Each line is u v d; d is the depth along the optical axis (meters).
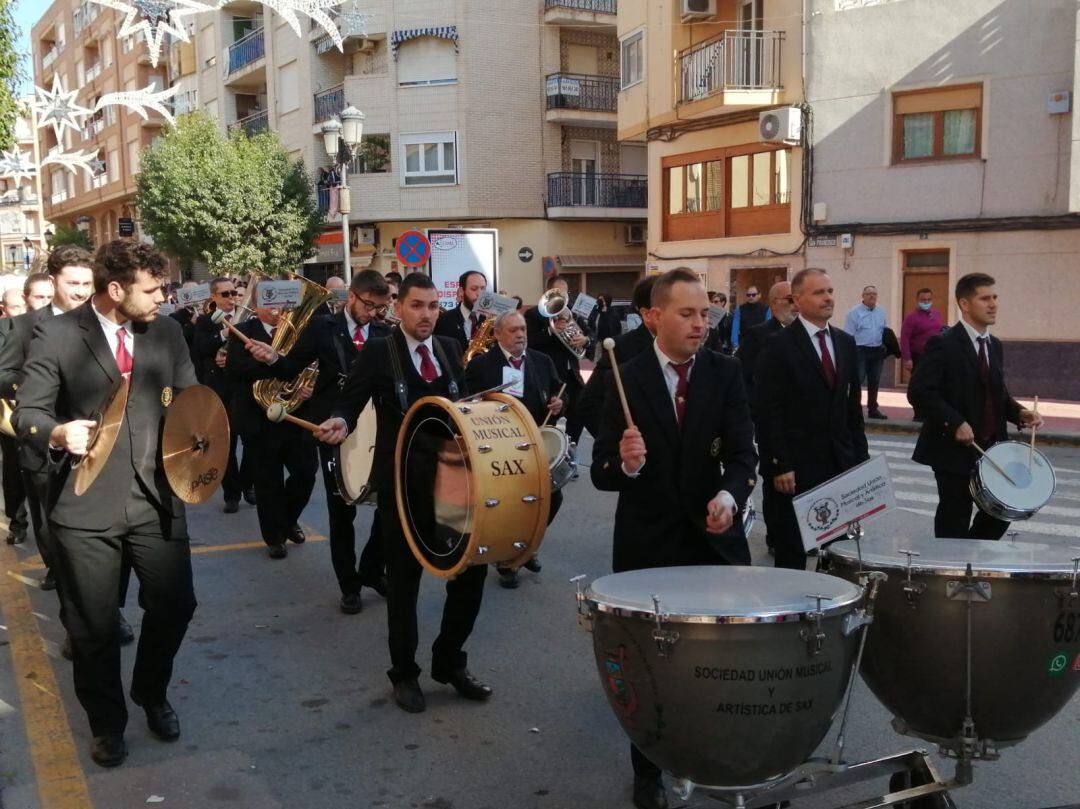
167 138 29.69
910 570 3.08
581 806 3.88
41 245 14.96
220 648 5.63
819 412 5.39
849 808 3.21
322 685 5.10
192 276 35.97
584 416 5.35
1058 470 11.46
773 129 19.44
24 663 5.41
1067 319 16.92
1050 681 3.09
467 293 8.73
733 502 3.54
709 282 22.22
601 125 31.58
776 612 2.68
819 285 5.39
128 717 4.64
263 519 7.47
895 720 3.41
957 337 5.55
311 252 31.05
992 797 3.90
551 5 30.20
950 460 5.53
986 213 17.59
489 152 30.39
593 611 2.97
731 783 2.88
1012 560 3.13
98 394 4.17
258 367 7.08
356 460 5.75
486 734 4.52
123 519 4.16
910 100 18.39
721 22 21.59
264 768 4.20
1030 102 17.00
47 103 10.88
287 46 33.34
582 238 31.84
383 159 31.22
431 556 4.25
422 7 29.97
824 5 19.08
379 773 4.16
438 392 4.93
